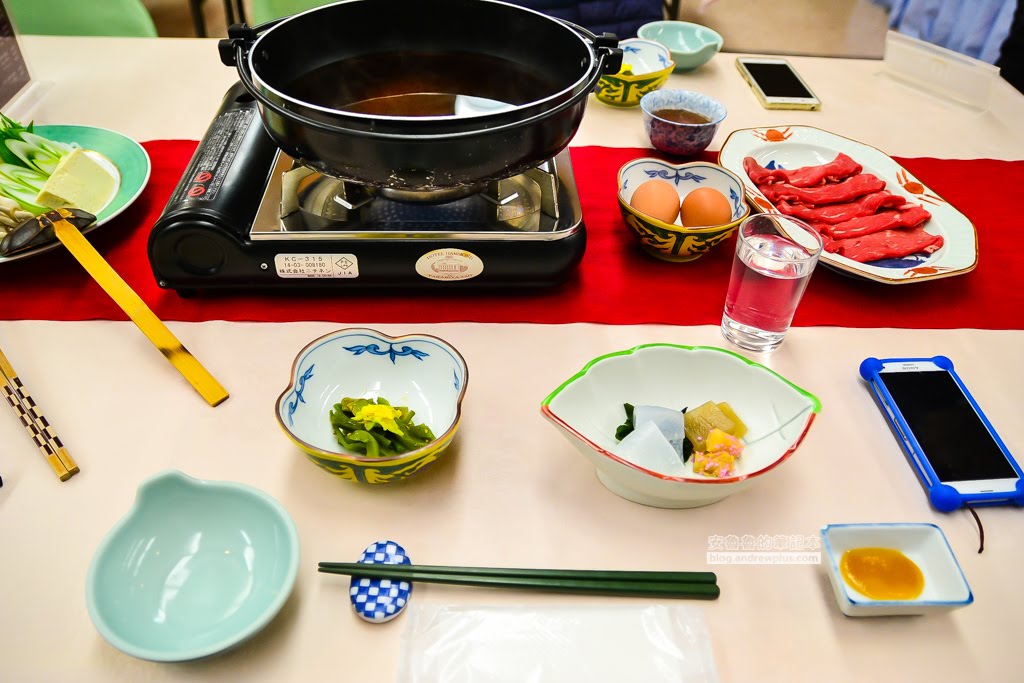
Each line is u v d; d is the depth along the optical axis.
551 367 0.91
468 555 0.71
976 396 0.89
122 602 0.63
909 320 1.00
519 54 0.99
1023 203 1.22
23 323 0.94
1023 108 1.49
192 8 2.35
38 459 0.78
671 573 0.68
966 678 0.63
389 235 0.92
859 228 1.10
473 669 0.61
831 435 0.84
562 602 0.67
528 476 0.78
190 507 0.69
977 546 0.73
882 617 0.67
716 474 0.72
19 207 1.03
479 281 0.98
